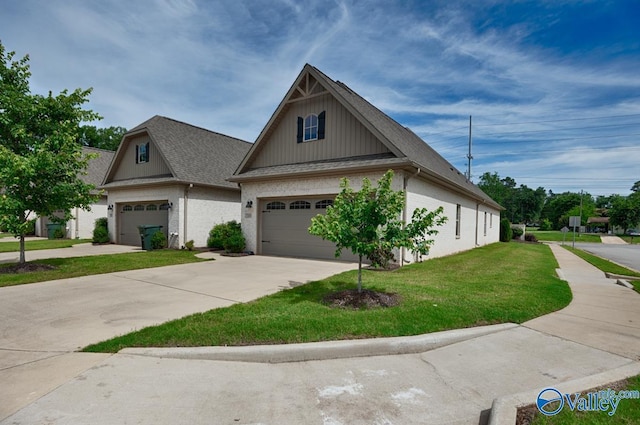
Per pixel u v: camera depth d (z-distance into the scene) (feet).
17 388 9.45
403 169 31.42
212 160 57.11
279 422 8.15
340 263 34.50
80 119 31.60
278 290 21.67
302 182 38.34
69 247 51.24
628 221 167.94
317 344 12.27
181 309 17.24
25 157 26.73
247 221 43.75
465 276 27.12
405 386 10.04
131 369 10.75
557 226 237.45
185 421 8.08
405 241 18.34
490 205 78.48
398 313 15.84
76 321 15.34
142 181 51.98
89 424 7.86
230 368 11.07
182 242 48.47
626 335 14.32
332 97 37.99
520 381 10.37
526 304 18.31
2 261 34.12
